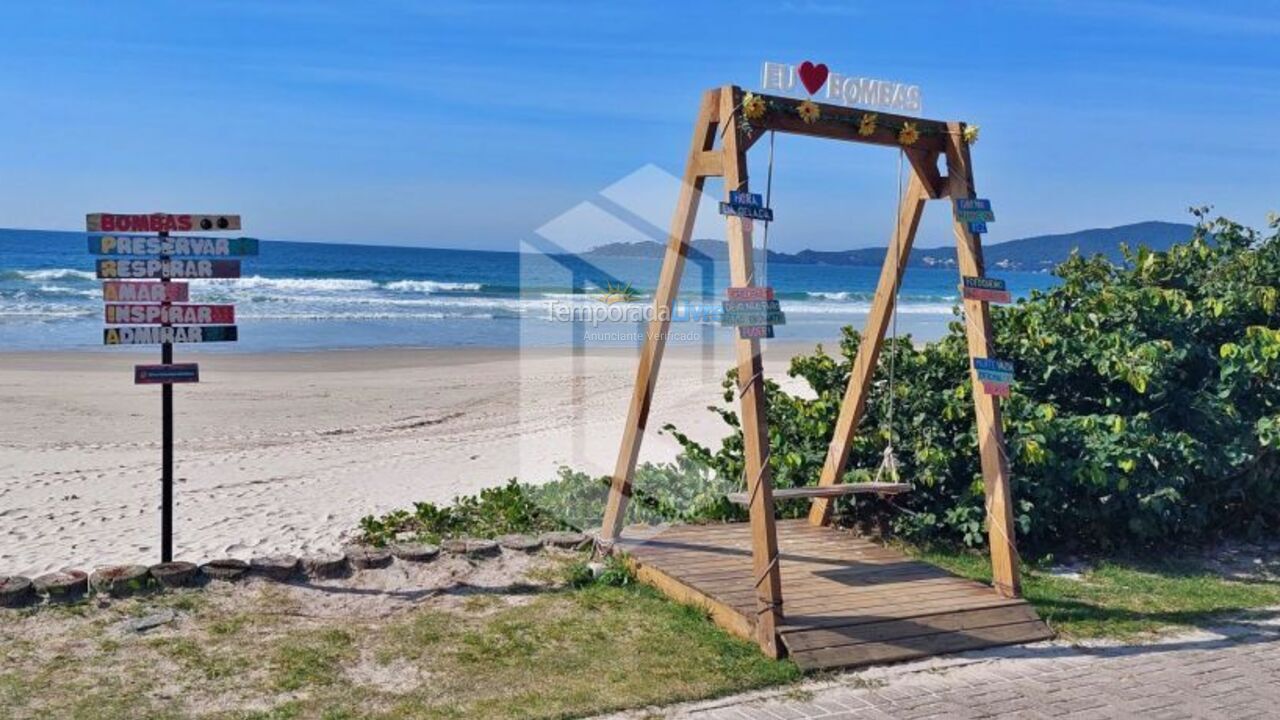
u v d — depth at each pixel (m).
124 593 6.23
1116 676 5.48
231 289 42.31
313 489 9.97
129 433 13.32
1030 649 5.89
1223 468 8.01
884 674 5.45
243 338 26.06
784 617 5.84
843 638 5.66
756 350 5.80
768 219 5.93
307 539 8.01
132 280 6.30
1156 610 6.65
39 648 5.46
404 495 9.67
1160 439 8.01
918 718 4.88
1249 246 9.87
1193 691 5.28
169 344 6.48
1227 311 8.88
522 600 6.46
